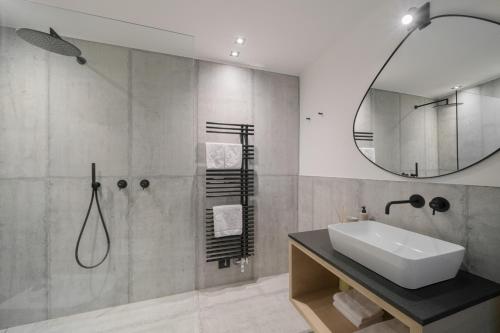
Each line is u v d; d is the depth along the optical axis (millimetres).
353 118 1709
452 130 1076
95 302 1896
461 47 1044
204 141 2199
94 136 1882
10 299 1705
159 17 1607
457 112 1056
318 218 2162
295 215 2541
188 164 2143
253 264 2387
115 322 1764
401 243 1218
